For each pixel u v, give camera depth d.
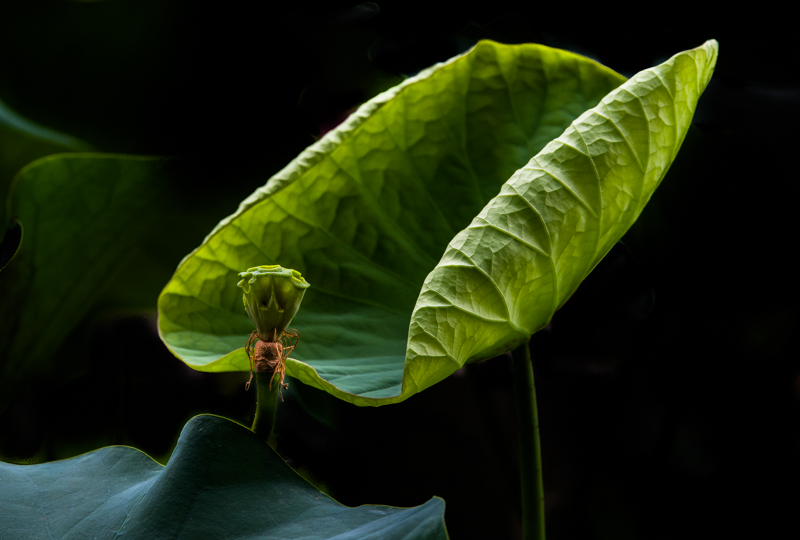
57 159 1.99
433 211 1.93
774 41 1.94
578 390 2.01
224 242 1.89
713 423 1.96
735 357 1.96
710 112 1.94
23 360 2.01
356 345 1.88
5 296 1.99
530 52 1.93
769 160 1.93
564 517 1.99
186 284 1.89
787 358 1.94
